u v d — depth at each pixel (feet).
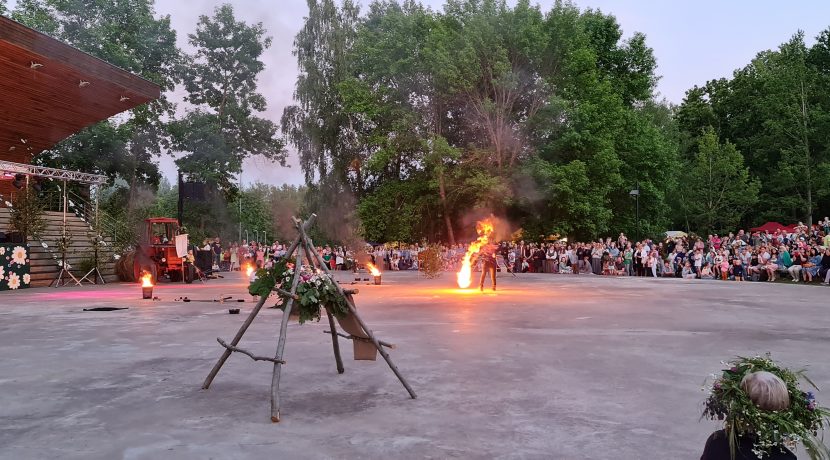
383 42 143.43
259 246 138.10
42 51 67.97
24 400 18.16
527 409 16.93
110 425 15.53
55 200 115.03
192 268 83.87
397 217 149.38
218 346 28.09
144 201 162.61
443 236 157.48
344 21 169.78
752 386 8.04
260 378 21.27
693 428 15.10
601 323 35.88
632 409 16.88
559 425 15.38
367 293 60.39
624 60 167.53
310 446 13.78
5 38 62.95
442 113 147.23
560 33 134.00
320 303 19.36
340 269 133.39
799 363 23.53
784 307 45.24
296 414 16.58
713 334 31.37
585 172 134.31
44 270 78.69
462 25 143.33
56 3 137.90
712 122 210.79
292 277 19.13
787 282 76.84
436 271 93.30
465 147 148.15
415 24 144.56
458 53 129.29
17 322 37.45
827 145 173.99
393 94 144.25
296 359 24.72
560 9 136.77
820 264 74.64
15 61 72.02
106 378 21.27
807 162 171.94
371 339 18.66
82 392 19.17
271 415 16.14
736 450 8.18
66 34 138.92
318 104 164.25
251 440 14.25
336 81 163.73
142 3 153.89
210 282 85.81
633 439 14.23
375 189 165.07
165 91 162.09
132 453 13.29
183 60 175.01
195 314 41.86
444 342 28.73
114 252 90.74
